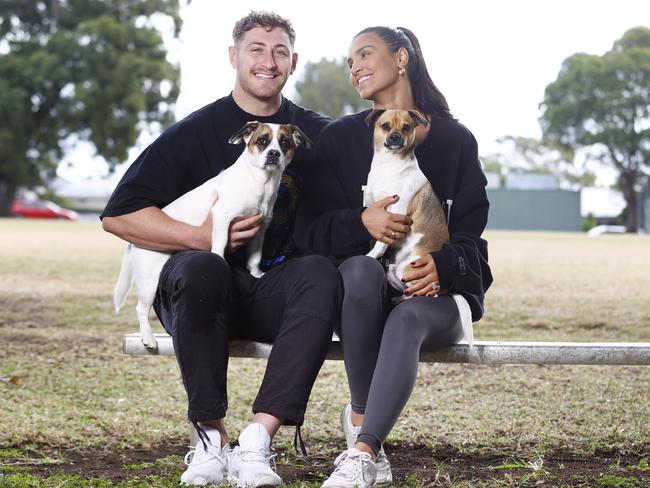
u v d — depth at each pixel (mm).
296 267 2891
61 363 4840
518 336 5922
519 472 2951
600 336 5969
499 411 3881
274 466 2842
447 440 3422
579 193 50969
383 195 3078
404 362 2715
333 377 4637
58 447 3289
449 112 3361
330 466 3094
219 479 2744
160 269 3076
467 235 3090
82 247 15430
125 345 3082
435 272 2908
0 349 5207
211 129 3338
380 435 2668
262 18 3328
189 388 2768
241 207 3102
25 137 41625
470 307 2982
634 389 4289
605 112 63000
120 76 40344
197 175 3307
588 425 3607
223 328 2793
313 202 3256
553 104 65062
